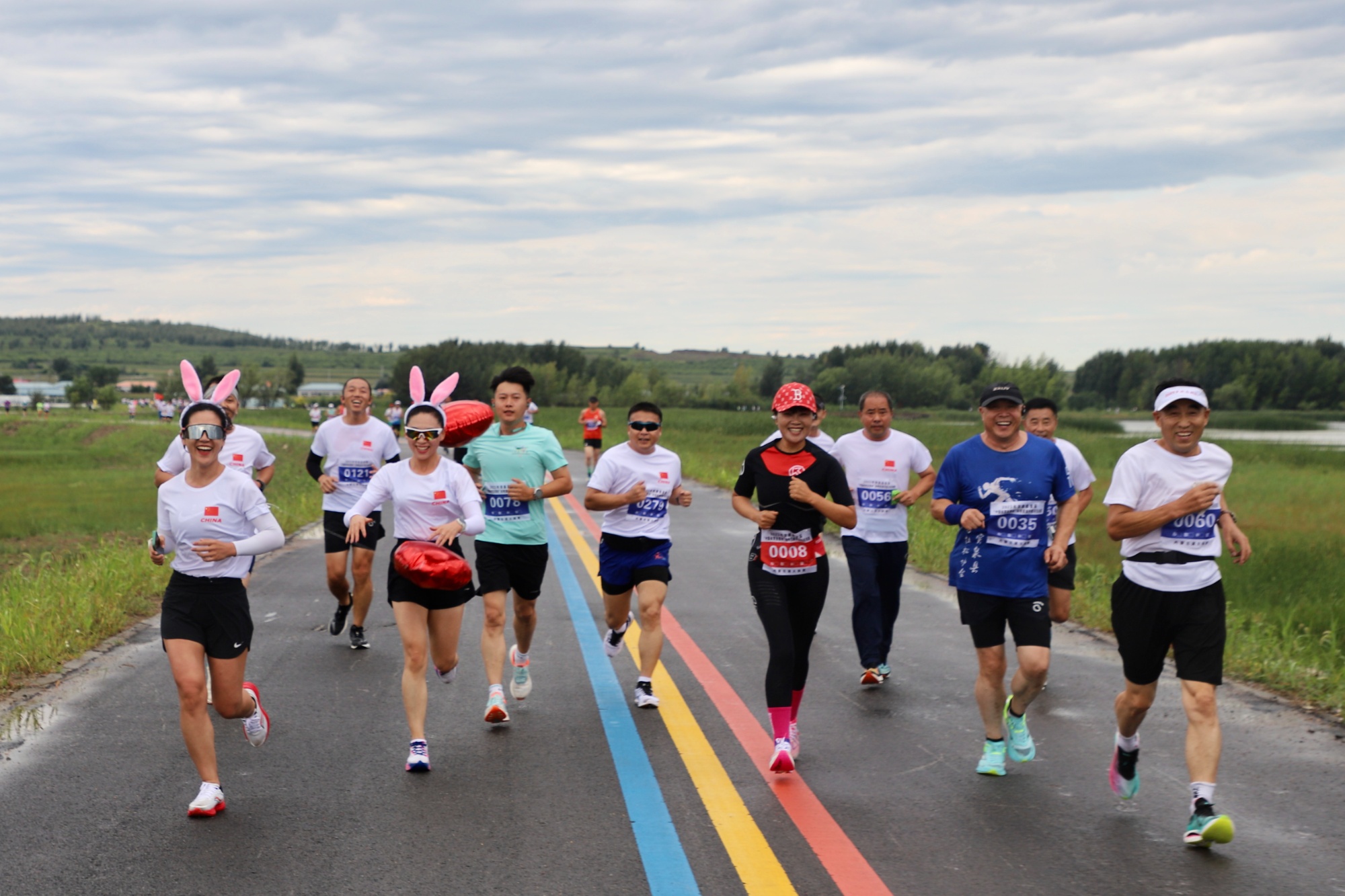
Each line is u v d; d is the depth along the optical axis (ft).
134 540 52.49
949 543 45.14
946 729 20.40
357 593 26.58
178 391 561.02
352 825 15.33
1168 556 15.87
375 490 19.35
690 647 27.12
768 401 509.35
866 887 13.39
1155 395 16.43
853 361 530.27
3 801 16.20
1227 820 14.25
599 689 23.13
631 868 13.88
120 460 147.02
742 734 19.90
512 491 21.07
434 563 17.90
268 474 25.58
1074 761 18.52
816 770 17.92
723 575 39.22
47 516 63.67
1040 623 17.58
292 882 13.38
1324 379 564.30
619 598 22.86
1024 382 549.54
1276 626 30.63
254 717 17.62
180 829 15.14
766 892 13.21
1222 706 22.11
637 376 480.23
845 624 30.58
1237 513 63.82
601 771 17.76
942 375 529.04
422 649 18.29
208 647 16.57
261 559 42.16
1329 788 17.17
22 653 24.63
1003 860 14.24
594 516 56.90
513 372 21.99
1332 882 13.61
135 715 20.76
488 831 15.12
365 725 20.34
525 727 20.34
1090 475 24.36
